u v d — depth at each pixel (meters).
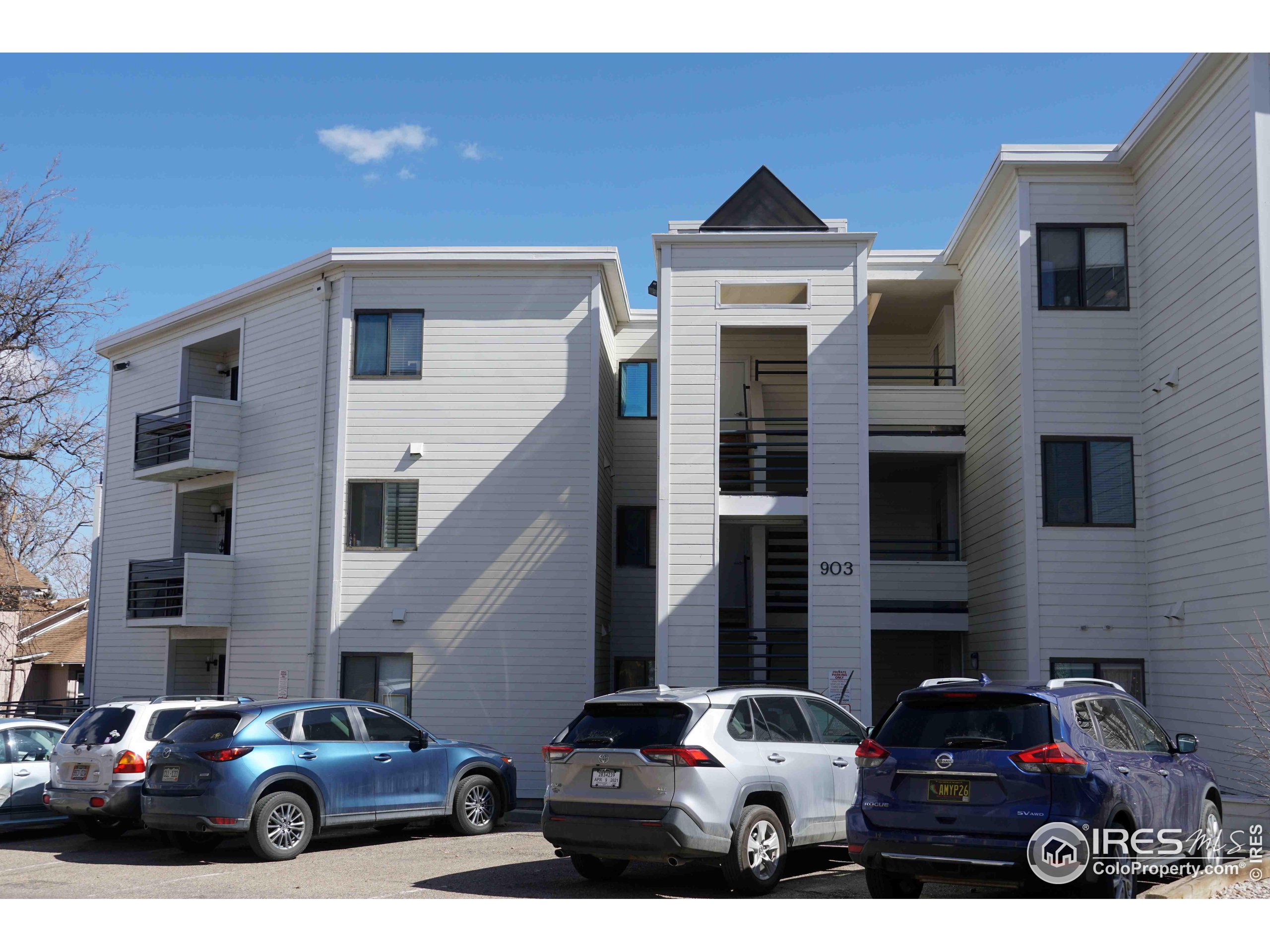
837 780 10.78
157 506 25.89
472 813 14.34
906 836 8.34
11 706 30.86
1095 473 17.83
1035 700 8.34
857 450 18.47
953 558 22.53
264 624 22.34
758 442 19.33
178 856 12.77
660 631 18.12
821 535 18.25
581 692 20.47
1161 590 17.08
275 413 23.00
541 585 20.78
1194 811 9.66
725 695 10.16
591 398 21.23
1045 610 17.56
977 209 20.14
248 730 12.45
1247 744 14.33
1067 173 18.42
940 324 24.30
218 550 25.69
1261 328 14.15
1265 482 14.09
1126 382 17.95
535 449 21.17
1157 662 17.09
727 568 22.44
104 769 13.60
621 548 23.84
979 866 8.01
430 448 21.30
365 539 21.19
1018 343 18.34
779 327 18.91
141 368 27.14
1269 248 14.16
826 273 18.97
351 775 13.01
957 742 8.38
